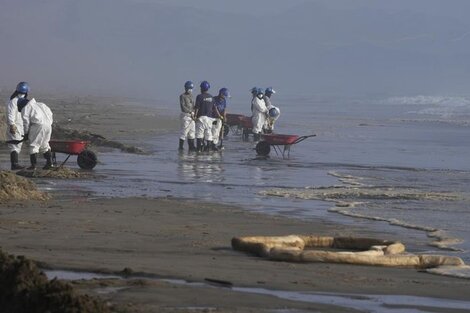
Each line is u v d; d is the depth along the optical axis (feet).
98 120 301.43
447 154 216.13
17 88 146.82
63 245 80.64
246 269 71.97
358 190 139.13
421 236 98.17
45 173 142.72
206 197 125.90
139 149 201.05
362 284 68.13
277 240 84.17
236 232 94.89
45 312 50.80
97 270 68.13
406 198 131.13
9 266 54.75
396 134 281.33
